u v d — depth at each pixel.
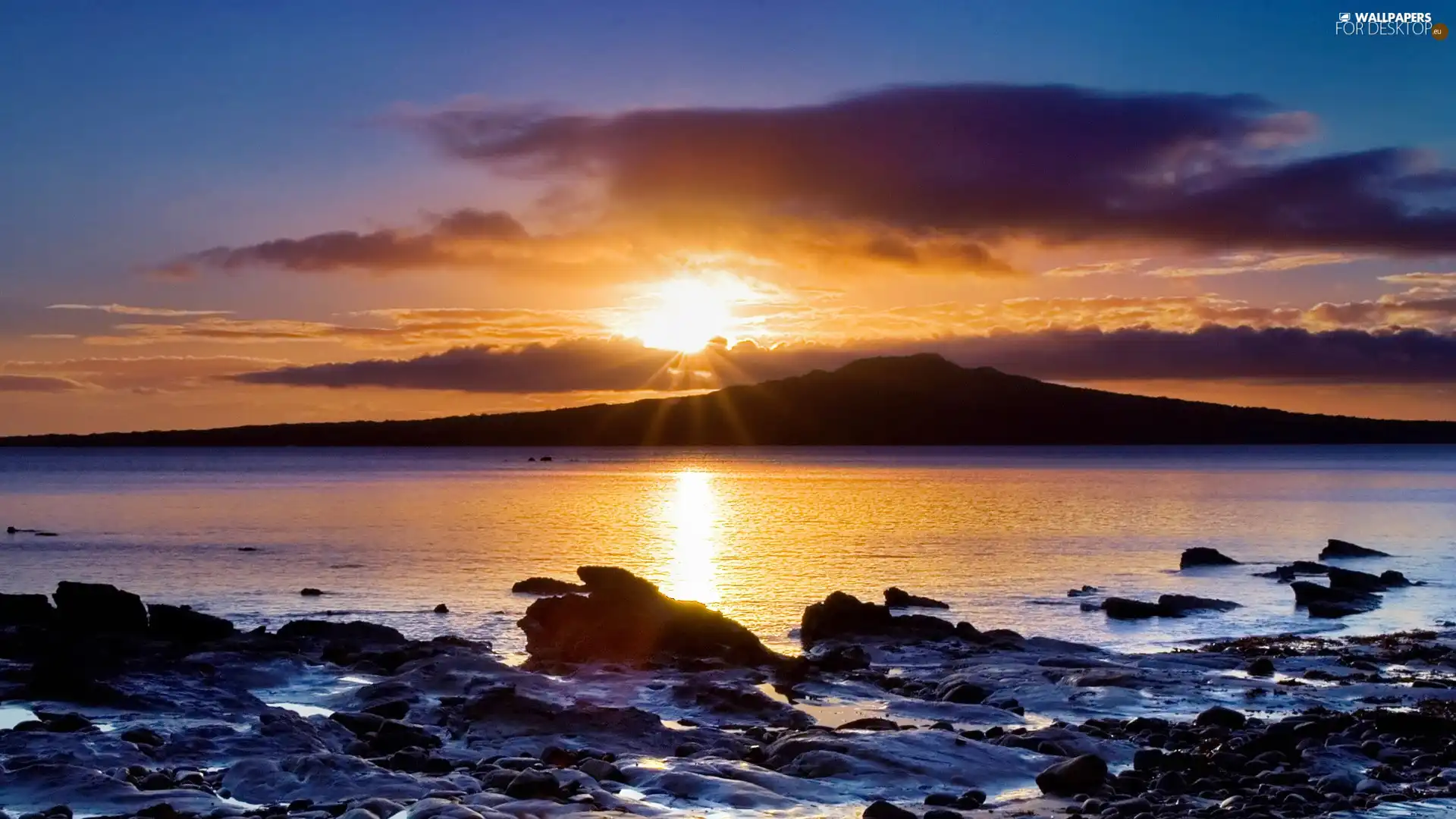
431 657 29.78
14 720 22.80
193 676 26.64
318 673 28.34
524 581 47.84
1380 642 35.31
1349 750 20.36
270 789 17.05
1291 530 78.56
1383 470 192.88
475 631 37.72
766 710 24.59
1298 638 36.28
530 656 31.92
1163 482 152.88
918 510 99.25
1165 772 18.75
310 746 19.75
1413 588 49.75
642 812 15.98
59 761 17.86
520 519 91.12
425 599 45.44
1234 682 27.89
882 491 132.25
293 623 33.97
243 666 27.78
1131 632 38.84
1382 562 59.56
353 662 30.00
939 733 20.83
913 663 31.36
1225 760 19.38
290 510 102.62
